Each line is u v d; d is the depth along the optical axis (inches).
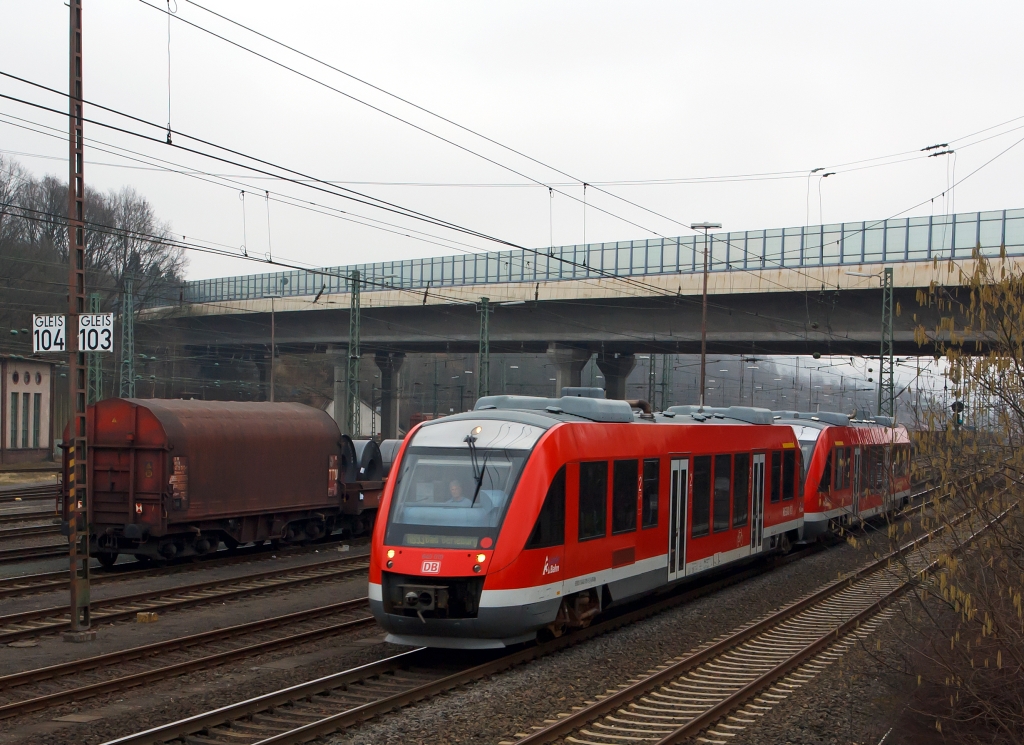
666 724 363.3
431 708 374.3
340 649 487.5
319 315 2341.3
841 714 374.9
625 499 534.3
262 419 836.6
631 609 614.9
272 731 346.6
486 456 469.1
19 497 1390.3
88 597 510.0
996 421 311.1
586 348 2071.9
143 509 740.7
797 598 668.7
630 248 1793.8
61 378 2449.6
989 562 312.0
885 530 393.4
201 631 526.6
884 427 1118.4
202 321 2613.2
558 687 409.4
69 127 511.5
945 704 366.6
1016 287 308.5
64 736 336.2
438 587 434.0
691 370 4210.1
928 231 1488.7
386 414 2714.1
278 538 852.6
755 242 1657.2
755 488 734.5
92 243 2714.1
